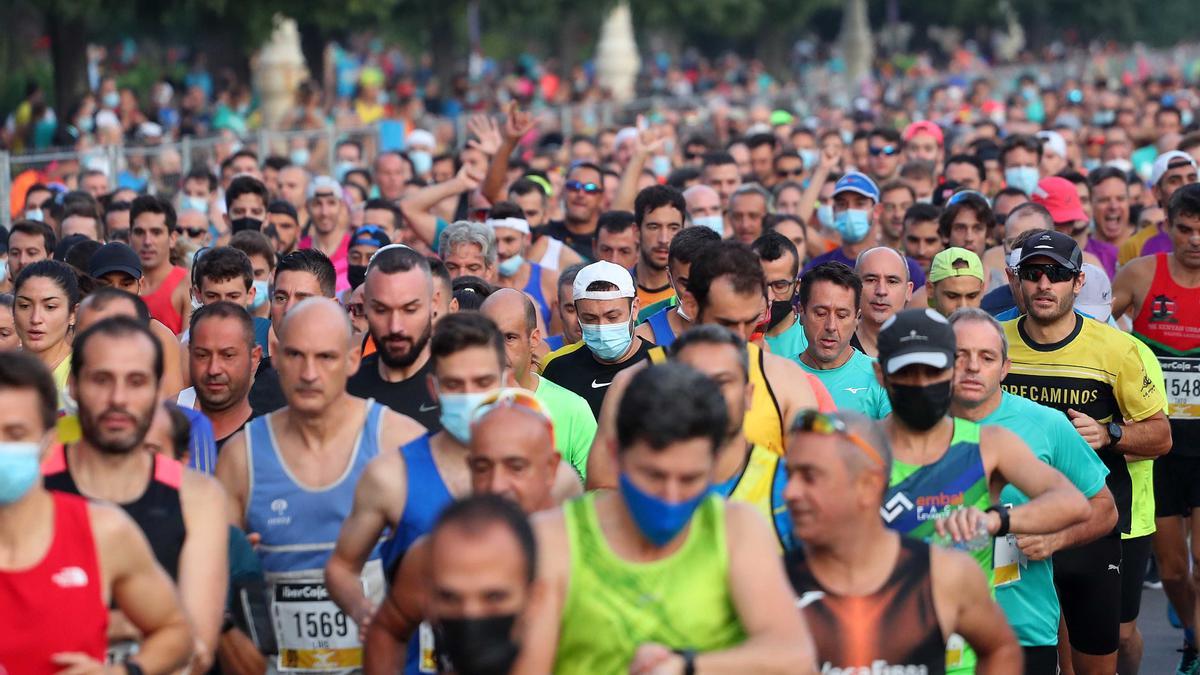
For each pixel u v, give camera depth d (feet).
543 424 50.96
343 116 311.88
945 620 49.62
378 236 115.65
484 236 105.81
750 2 525.34
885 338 60.75
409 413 72.95
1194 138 165.48
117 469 53.98
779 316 95.30
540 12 474.90
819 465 48.26
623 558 44.55
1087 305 94.48
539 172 164.04
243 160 191.01
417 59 610.24
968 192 116.88
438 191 122.72
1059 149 182.91
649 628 44.27
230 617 57.72
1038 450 70.23
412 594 51.75
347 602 57.06
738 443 57.93
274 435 64.13
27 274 85.92
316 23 384.88
